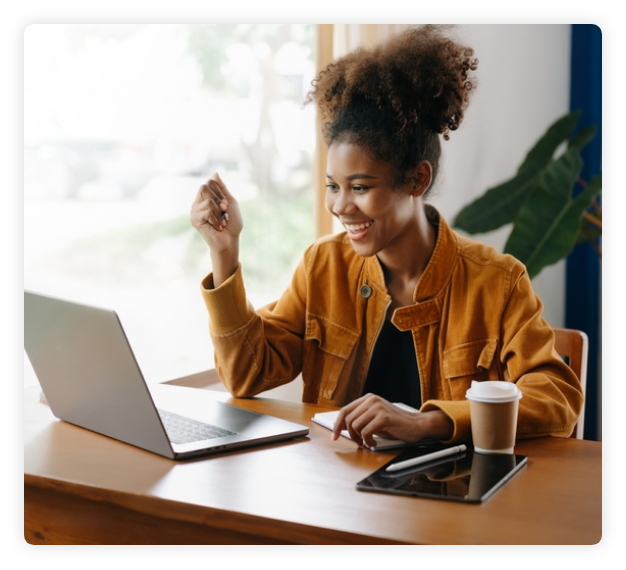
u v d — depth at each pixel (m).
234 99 2.46
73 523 1.02
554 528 0.83
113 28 2.20
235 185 2.48
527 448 1.14
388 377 1.54
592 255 2.84
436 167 1.43
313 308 1.60
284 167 2.56
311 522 0.84
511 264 1.44
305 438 1.19
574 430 1.50
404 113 1.32
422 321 1.47
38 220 2.11
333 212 1.40
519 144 2.90
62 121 2.12
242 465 1.05
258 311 1.68
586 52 2.77
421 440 1.14
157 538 0.96
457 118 1.42
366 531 0.81
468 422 1.13
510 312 1.41
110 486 0.96
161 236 2.36
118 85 2.23
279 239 2.58
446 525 0.83
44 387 1.29
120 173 2.26
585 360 1.59
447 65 1.37
